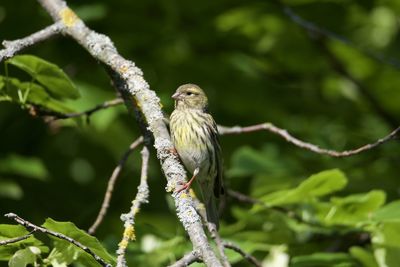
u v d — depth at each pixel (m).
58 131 13.72
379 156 13.01
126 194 14.40
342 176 9.25
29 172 12.91
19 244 7.25
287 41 16.19
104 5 14.46
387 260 9.26
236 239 10.15
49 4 9.37
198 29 15.46
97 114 12.16
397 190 12.42
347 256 9.30
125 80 8.45
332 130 14.50
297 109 16.02
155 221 13.95
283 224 10.26
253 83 15.67
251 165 12.24
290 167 12.57
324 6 15.75
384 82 17.30
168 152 7.54
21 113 13.85
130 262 9.57
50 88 9.23
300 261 9.21
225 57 15.30
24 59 8.84
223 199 10.59
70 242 6.91
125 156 9.01
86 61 14.22
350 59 17.39
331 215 9.77
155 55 15.35
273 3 15.33
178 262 6.33
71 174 14.61
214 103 15.43
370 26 17.72
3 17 13.80
